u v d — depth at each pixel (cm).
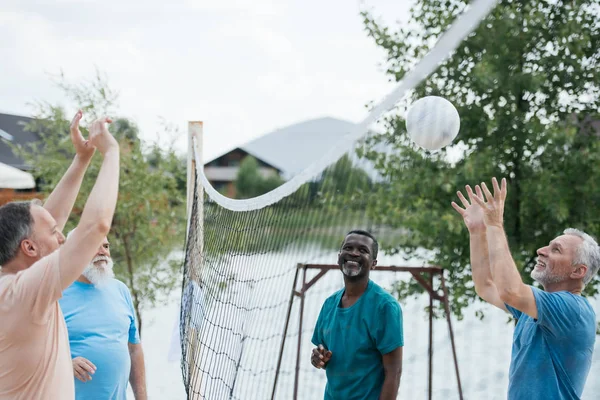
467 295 710
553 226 696
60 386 246
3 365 234
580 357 295
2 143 1977
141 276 931
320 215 328
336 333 314
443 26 722
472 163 668
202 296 446
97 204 231
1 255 246
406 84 225
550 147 681
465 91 719
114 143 250
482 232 350
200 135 514
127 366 365
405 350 822
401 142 700
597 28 718
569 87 718
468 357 798
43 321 233
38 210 251
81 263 229
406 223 678
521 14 689
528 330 307
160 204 937
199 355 418
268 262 363
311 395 606
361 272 314
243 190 2888
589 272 309
